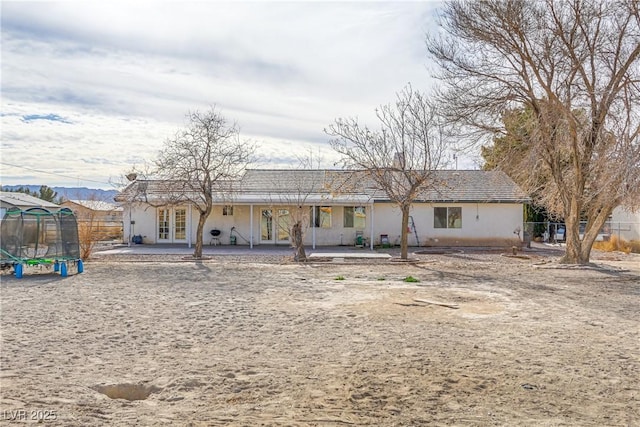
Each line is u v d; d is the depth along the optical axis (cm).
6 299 1266
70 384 637
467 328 966
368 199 2972
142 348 813
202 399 589
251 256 2459
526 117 2075
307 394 606
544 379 666
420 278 1691
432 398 593
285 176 3459
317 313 1103
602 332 937
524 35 1920
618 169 1683
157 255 2492
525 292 1402
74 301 1239
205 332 927
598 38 1877
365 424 515
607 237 3462
